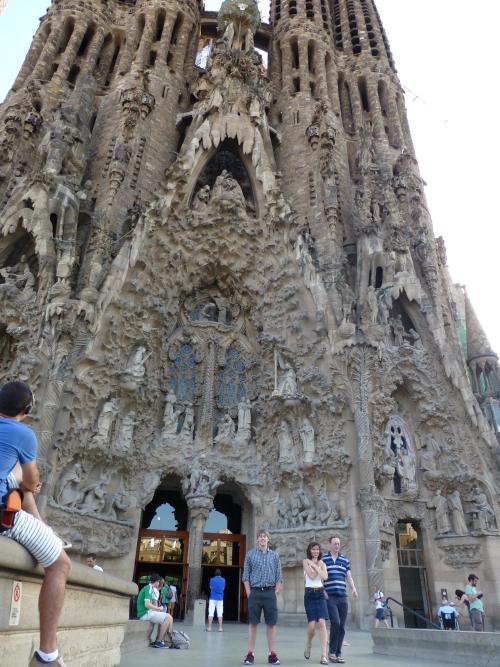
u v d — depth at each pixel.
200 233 28.09
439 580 23.58
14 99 32.06
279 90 41.47
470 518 24.39
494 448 25.31
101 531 20.75
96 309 22.97
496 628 21.81
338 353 24.75
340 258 29.92
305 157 35.22
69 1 38.94
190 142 30.20
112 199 28.25
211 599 16.88
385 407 24.55
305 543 22.08
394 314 28.72
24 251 24.78
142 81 34.28
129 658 8.20
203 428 25.62
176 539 23.64
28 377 20.38
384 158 38.03
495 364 33.56
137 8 41.09
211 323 28.50
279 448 24.59
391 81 43.75
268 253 28.48
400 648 10.09
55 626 3.01
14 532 2.92
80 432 21.25
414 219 33.78
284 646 11.69
